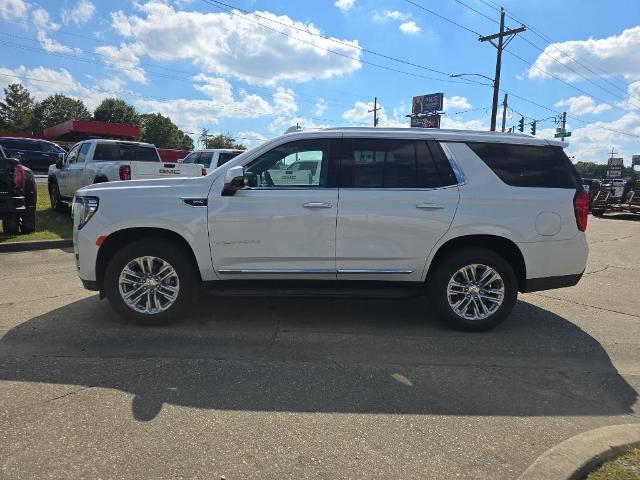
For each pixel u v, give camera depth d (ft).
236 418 11.02
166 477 8.90
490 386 13.03
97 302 19.54
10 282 22.71
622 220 70.79
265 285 16.81
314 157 16.79
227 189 16.22
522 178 17.15
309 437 10.34
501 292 17.03
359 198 16.40
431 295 17.12
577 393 12.78
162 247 16.35
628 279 27.12
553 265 17.20
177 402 11.66
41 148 81.66
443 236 16.66
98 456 9.45
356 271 16.66
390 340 16.25
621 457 9.48
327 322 17.90
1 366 13.44
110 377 12.89
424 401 12.07
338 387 12.69
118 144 41.34
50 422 10.62
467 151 17.08
